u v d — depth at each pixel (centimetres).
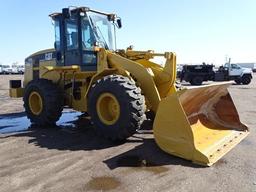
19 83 1012
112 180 464
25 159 562
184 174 483
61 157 571
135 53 777
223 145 596
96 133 725
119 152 593
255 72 6669
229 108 710
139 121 635
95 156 574
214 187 438
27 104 870
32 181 462
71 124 876
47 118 824
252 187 438
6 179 470
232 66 2888
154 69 728
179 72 2880
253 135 717
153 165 522
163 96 721
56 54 869
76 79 823
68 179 469
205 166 513
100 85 670
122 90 633
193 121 659
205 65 2833
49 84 835
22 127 851
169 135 564
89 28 793
